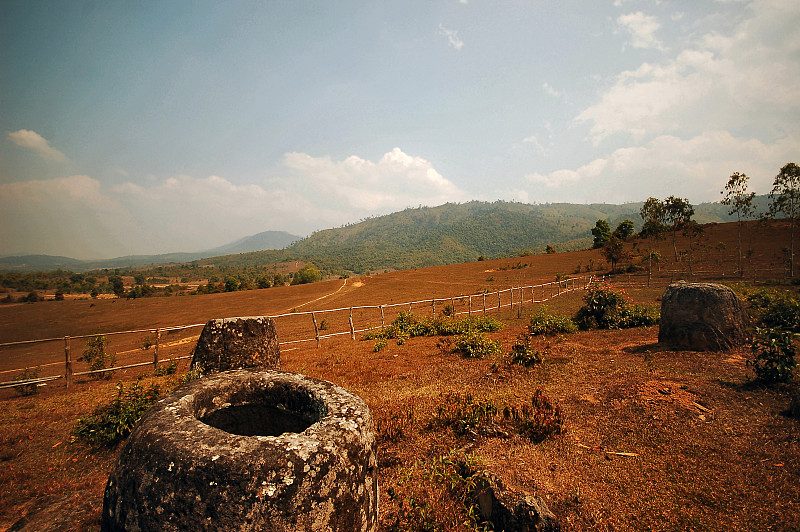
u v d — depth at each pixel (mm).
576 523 3854
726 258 42219
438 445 5773
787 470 4520
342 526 2307
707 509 4031
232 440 2291
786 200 34875
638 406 6469
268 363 6398
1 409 8711
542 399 6352
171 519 2094
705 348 9445
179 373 12516
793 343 9547
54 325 58000
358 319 33719
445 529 3848
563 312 21047
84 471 5496
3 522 4238
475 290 48156
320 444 2383
